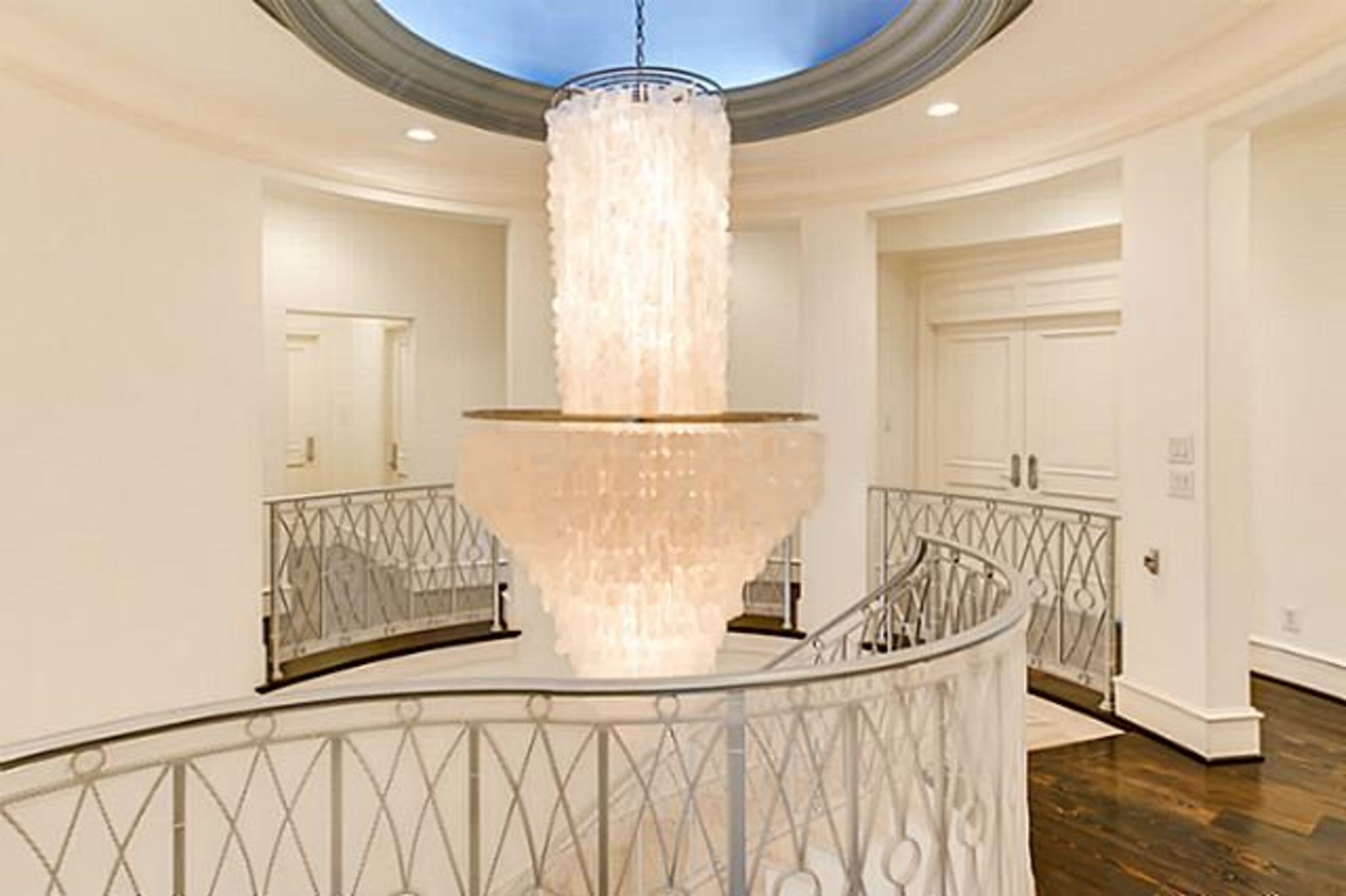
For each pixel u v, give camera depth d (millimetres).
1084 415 5660
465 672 4844
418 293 6289
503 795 4023
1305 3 2830
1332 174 4105
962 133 4215
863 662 1747
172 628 3715
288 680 4203
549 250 5074
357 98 3752
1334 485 4105
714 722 1795
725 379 3055
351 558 5148
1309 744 3564
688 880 2303
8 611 3084
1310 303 4195
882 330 6383
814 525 5020
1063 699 4000
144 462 3582
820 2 3459
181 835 1650
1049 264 5719
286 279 5723
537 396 5062
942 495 5066
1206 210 3328
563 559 2832
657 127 2852
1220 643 3383
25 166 3094
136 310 3533
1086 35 3137
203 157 3814
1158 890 2551
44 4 2926
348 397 7602
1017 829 2154
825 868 2475
